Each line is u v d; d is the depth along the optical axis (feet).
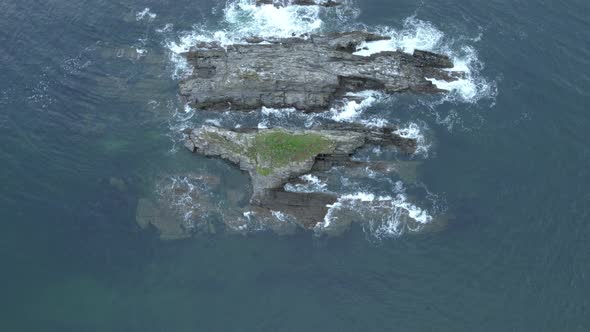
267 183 229.45
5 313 195.11
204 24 305.73
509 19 305.12
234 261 212.64
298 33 296.30
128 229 220.84
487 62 281.74
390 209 225.15
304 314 198.90
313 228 220.43
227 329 194.90
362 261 212.23
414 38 293.84
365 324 196.03
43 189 231.91
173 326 195.42
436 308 199.21
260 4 316.81
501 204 227.81
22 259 210.18
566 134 250.98
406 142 246.88
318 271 209.77
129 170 239.50
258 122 255.09
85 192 231.71
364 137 243.81
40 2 319.47
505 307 198.59
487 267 209.56
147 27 303.89
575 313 195.83
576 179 234.58
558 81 272.72
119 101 266.57
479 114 259.60
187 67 279.28
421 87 267.39
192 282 207.10
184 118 258.16
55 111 261.44
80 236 218.18
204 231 220.43
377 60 269.23
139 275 208.74
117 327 194.80
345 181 233.14
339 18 307.17
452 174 237.25
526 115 258.78
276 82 253.85
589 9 310.04
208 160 241.96
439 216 223.92
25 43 293.02
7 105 262.26
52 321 194.70
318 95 257.34
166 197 229.66
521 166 240.12
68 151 246.06
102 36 298.97
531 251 213.25
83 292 203.31
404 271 209.36
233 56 269.03
